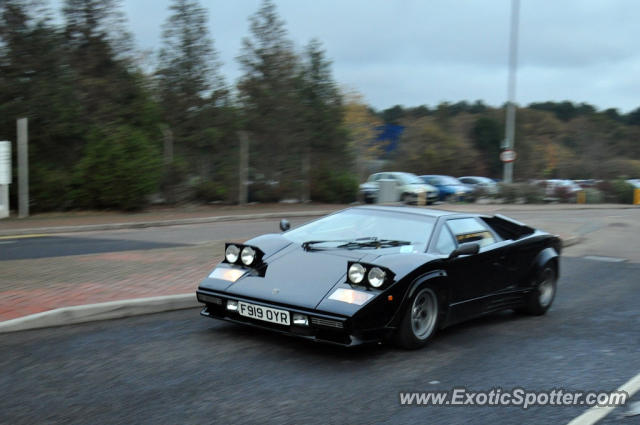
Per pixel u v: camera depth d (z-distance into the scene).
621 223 18.39
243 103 22.70
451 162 48.53
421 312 4.80
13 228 13.67
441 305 4.95
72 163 18.67
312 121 24.28
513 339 5.36
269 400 3.57
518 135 58.44
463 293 5.21
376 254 4.77
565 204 30.78
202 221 16.97
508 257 5.82
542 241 6.44
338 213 5.80
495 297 5.70
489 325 5.89
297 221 17.78
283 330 4.44
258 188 22.84
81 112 18.33
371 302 4.27
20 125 16.12
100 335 4.77
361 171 34.94
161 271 7.34
